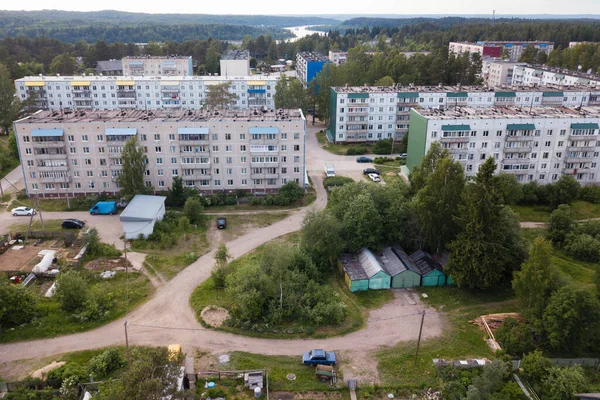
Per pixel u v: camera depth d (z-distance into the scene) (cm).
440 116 11050
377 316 6581
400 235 8056
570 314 5500
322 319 6331
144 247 8519
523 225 9756
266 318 6381
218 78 17912
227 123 10294
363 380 5347
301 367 5531
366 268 7494
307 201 10862
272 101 18112
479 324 6406
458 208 7212
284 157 10706
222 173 10712
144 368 4219
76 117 10606
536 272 5900
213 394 5012
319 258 7781
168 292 7069
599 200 10706
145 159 10269
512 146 10981
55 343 5844
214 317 6431
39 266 7406
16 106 15538
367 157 14262
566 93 14912
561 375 5025
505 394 5044
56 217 9725
